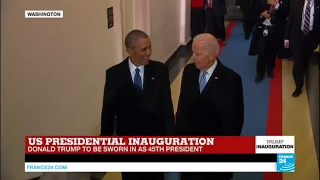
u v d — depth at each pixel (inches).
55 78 131.6
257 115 200.7
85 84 154.3
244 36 362.3
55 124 133.3
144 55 106.9
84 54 151.4
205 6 318.0
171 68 272.2
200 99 110.1
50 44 127.3
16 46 111.0
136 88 110.2
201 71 111.0
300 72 216.4
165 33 267.0
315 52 236.5
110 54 177.0
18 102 113.3
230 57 299.3
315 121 187.0
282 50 241.6
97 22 161.2
